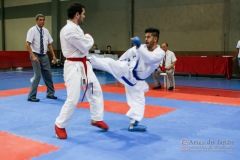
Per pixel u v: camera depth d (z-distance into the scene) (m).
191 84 10.31
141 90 4.23
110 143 3.74
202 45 13.27
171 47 14.15
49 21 18.20
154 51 3.96
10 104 6.19
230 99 6.91
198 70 12.42
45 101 6.54
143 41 15.02
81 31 3.85
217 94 7.99
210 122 4.78
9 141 3.78
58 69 16.27
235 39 12.43
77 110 5.62
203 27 13.16
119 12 15.70
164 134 4.12
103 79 11.64
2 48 20.19
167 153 3.39
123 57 4.33
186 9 13.54
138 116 4.20
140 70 4.09
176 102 6.51
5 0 20.05
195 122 4.78
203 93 8.18
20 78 11.78
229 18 12.48
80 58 3.94
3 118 5.00
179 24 13.81
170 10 14.01
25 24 19.27
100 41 16.64
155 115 5.25
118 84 9.91
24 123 4.69
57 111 5.55
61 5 17.70
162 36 14.37
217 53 12.90
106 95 7.44
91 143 3.73
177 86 9.72
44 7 18.28
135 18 15.21
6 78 11.77
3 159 3.15
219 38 12.80
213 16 12.86
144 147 3.59
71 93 3.87
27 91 8.04
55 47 17.89
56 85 9.26
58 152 3.39
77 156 3.28
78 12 3.87
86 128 4.42
